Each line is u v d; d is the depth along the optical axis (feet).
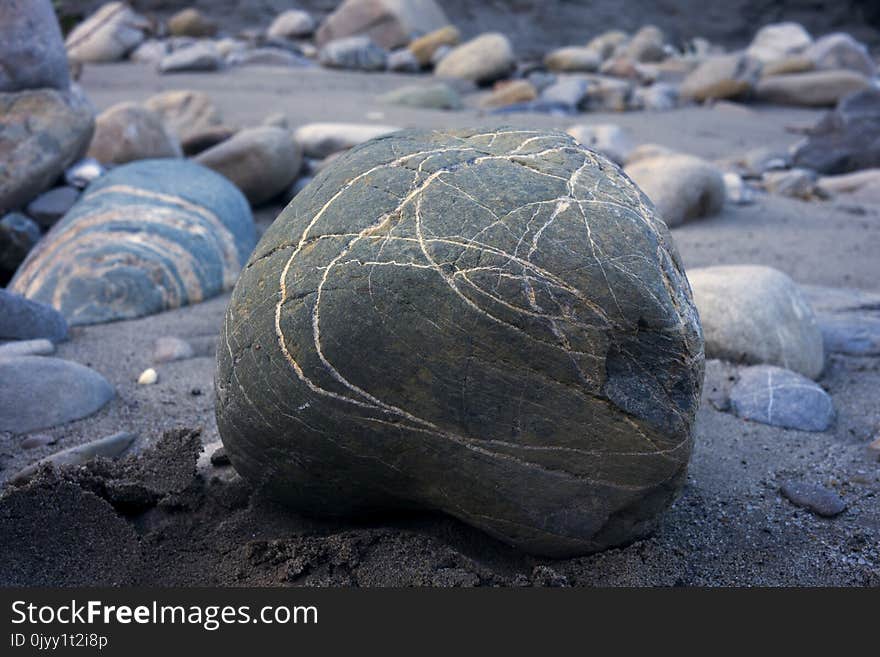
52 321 12.59
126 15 42.47
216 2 52.80
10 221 15.25
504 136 8.11
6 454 9.66
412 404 7.03
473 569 7.38
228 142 19.03
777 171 24.50
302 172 20.71
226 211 15.60
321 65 41.32
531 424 6.98
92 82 33.58
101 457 8.88
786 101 35.88
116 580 7.55
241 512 8.34
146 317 13.84
